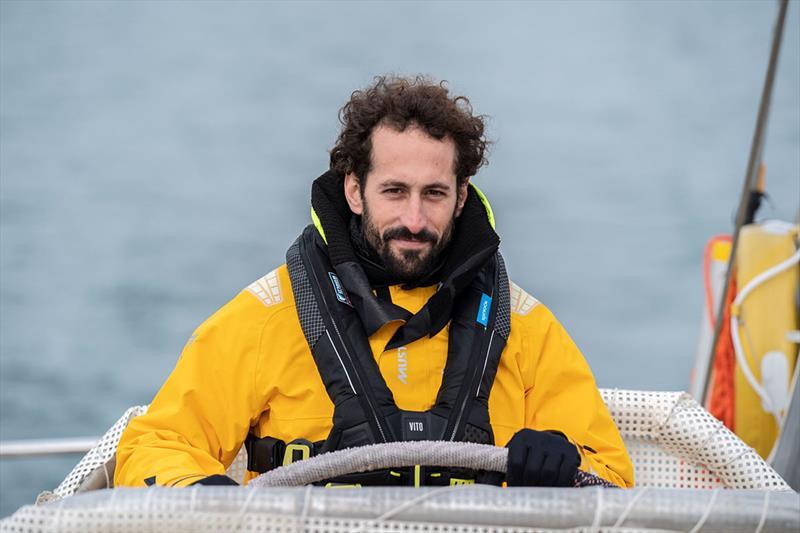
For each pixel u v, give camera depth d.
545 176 76.12
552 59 118.19
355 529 5.80
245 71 116.00
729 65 112.75
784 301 13.40
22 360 46.69
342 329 7.93
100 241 64.19
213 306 54.69
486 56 120.06
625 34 126.12
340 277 8.05
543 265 58.75
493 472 7.14
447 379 7.95
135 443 7.78
